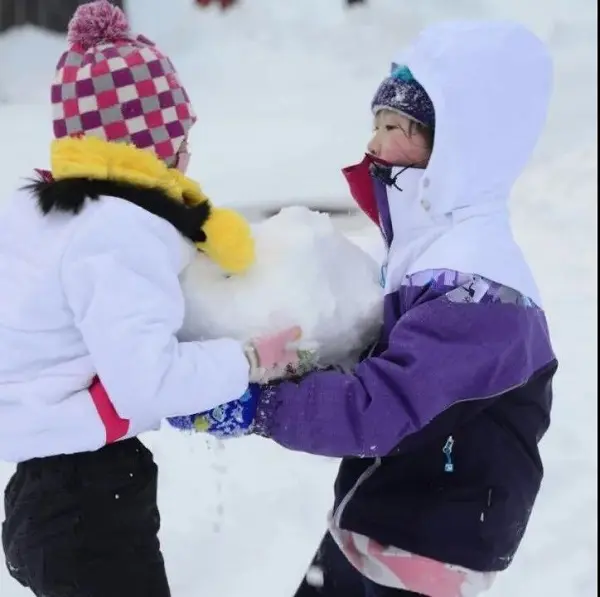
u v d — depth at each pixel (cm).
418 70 303
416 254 312
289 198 885
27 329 290
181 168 346
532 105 311
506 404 310
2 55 1509
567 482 547
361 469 333
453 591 314
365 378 292
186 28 1691
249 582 473
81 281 279
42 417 290
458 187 304
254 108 1312
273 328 299
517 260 308
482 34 304
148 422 299
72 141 297
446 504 305
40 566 313
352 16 1703
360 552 325
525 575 478
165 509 525
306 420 293
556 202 944
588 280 791
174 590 468
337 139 1130
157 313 281
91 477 313
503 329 291
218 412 300
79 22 330
